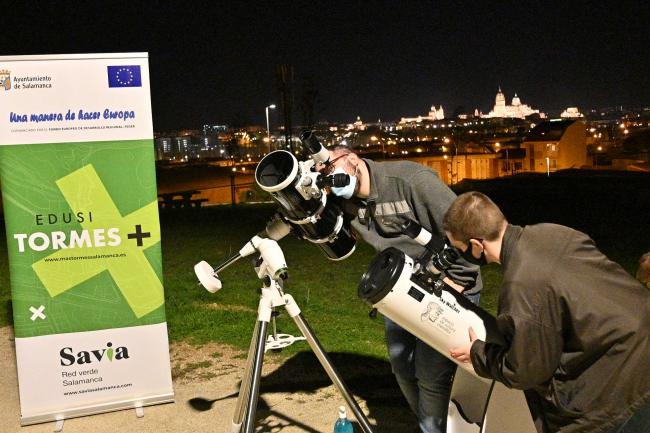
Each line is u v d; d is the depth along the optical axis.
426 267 2.77
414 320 2.79
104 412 4.51
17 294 4.31
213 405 4.59
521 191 21.55
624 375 2.35
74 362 4.43
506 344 2.55
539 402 2.62
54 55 4.12
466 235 2.59
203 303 7.40
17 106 4.13
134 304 4.48
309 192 3.07
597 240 11.50
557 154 61.91
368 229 3.42
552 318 2.37
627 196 18.36
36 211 4.25
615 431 2.39
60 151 4.21
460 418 3.09
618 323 2.35
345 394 3.53
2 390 5.06
